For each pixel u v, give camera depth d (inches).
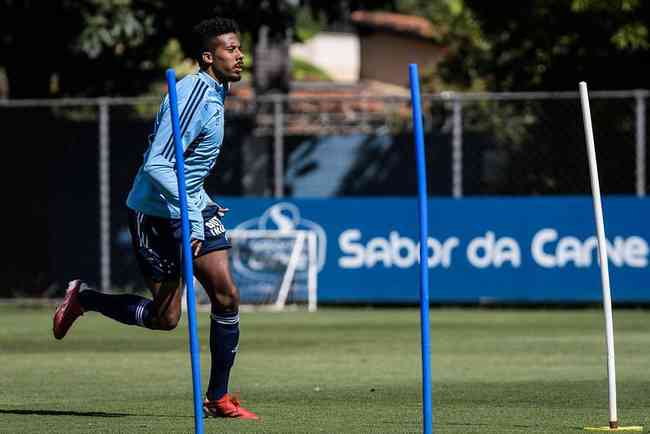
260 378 1402.6
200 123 1004.6
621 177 2701.8
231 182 2802.7
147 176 1000.9
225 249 1049.5
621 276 2445.9
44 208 2854.3
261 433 972.6
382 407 1147.9
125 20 3053.6
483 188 2731.3
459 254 2501.2
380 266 2539.4
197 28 1026.7
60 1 3021.7
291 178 2815.0
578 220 2461.9
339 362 1583.4
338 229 2556.6
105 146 2635.3
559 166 2714.1
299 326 2180.1
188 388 1305.4
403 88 6988.2
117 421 1042.7
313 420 1055.0
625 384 1332.4
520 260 2482.8
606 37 2947.8
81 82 3363.7
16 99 3171.8
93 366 1536.7
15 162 2864.2
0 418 1064.2
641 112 2459.4
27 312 2541.8
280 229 2576.3
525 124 2738.7
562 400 1198.3
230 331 1051.9
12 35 3058.6
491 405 1160.2
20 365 1549.0
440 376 1419.8
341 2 3080.7
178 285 1050.7
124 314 1061.8
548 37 2987.2
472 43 4136.3
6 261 2883.9
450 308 2608.3
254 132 2824.8
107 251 2669.8
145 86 3476.9
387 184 2800.2
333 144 2810.0
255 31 2886.3
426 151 2765.7
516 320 2285.9
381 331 2070.6
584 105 959.0
